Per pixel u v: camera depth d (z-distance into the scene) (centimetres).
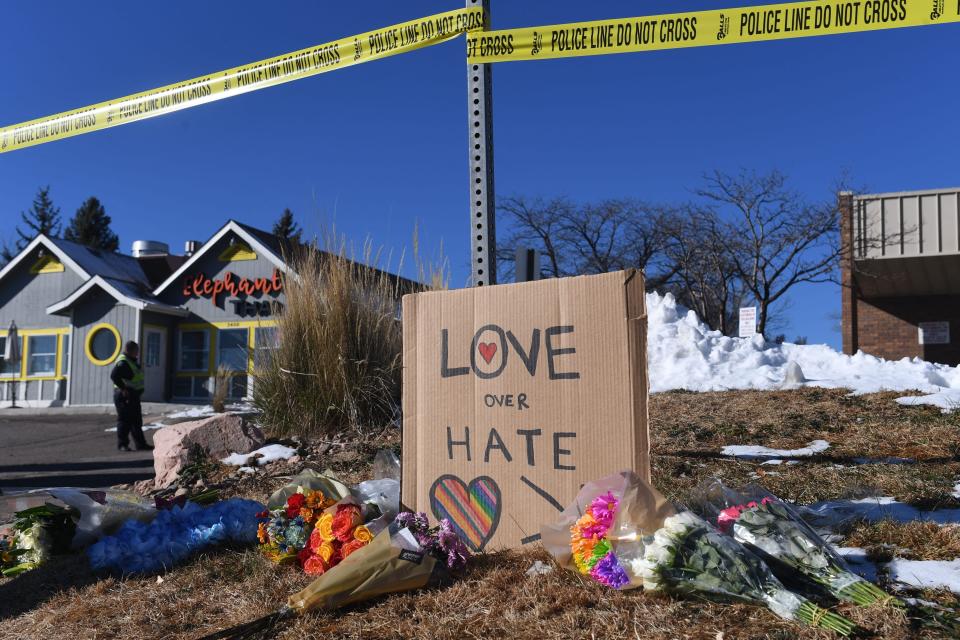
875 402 787
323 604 321
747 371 1161
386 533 345
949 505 406
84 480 809
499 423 381
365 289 857
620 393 351
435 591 333
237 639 306
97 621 350
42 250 2275
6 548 477
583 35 462
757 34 451
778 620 270
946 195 2097
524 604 306
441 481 394
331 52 554
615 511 318
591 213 3153
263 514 402
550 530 339
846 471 498
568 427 362
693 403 864
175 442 727
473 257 451
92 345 2158
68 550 459
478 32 473
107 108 659
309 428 805
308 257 871
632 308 353
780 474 509
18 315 2275
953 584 298
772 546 308
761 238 2561
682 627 270
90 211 5656
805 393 884
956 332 2211
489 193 455
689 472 533
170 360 2219
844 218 2241
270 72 580
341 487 421
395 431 796
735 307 3050
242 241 2192
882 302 2278
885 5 432
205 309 2211
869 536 358
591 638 271
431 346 406
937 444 580
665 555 295
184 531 429
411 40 506
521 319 381
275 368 829
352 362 817
